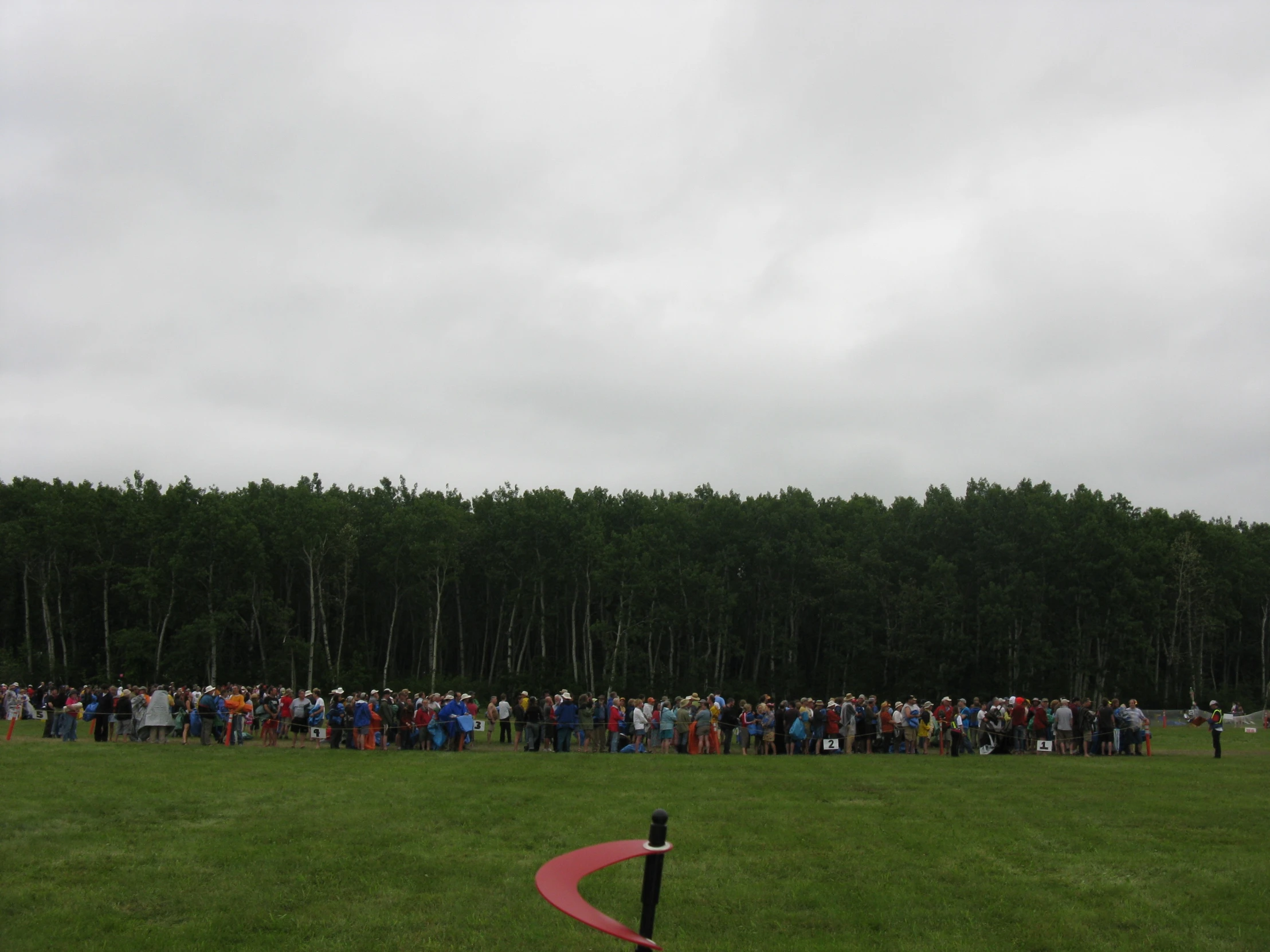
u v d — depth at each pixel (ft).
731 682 275.59
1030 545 268.21
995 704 123.44
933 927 42.09
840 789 78.89
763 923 42.47
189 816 62.90
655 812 18.49
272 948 37.93
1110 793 77.61
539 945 38.78
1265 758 110.73
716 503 297.94
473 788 76.69
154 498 283.79
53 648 260.01
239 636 282.97
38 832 56.85
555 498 290.56
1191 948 39.37
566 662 285.84
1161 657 314.14
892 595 277.03
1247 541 320.29
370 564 297.12
